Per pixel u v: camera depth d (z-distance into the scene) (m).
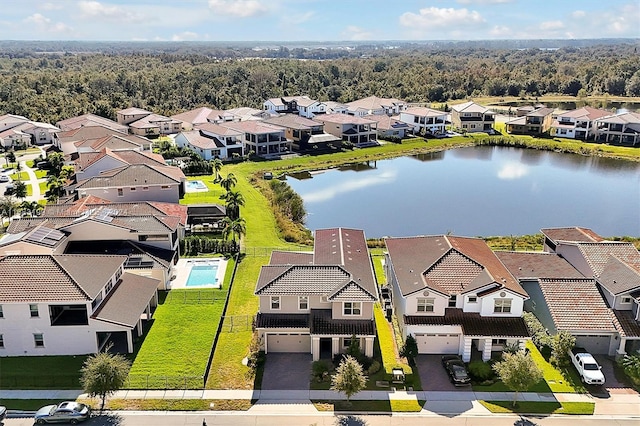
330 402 38.12
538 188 101.88
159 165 85.06
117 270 47.97
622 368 42.19
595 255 50.34
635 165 121.44
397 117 160.62
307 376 41.16
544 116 150.00
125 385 39.44
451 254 47.38
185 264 61.53
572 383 40.53
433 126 149.88
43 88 179.12
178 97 187.00
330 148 131.00
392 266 50.22
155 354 43.50
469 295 43.25
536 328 45.47
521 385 37.03
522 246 69.94
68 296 41.81
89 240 55.28
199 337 46.19
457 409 37.47
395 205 90.94
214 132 120.38
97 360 36.94
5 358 42.88
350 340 43.00
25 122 132.25
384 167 119.56
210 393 38.94
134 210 61.78
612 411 37.41
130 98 181.25
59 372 41.03
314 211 87.56
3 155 117.25
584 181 107.25
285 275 45.00
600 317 44.06
